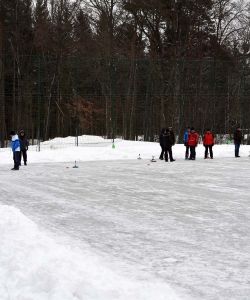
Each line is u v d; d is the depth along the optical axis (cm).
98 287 505
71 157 3044
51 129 5884
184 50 4278
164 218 1070
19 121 4919
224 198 1368
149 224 1003
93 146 3788
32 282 537
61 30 4981
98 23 4703
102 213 1132
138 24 4434
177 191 1519
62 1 4997
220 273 662
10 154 3106
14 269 580
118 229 952
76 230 942
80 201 1320
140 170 2264
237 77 5081
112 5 4616
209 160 2912
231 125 5072
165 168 2362
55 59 5134
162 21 4297
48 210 1175
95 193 1480
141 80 5088
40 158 2991
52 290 502
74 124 5900
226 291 588
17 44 4869
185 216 1092
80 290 497
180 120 4438
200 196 1408
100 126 6034
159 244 828
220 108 5012
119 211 1159
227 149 3522
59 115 5575
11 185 1703
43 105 5494
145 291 511
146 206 1232
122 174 2077
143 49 4838
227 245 821
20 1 4931
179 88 4306
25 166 2562
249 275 654
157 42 4381
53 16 5066
